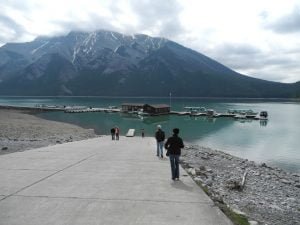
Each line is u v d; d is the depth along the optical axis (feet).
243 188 48.57
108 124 253.85
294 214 38.32
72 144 86.02
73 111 395.75
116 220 24.40
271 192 49.47
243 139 171.22
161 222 24.20
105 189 33.19
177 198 30.55
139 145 86.12
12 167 44.78
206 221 24.66
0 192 31.45
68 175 39.88
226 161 81.92
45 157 55.11
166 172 43.21
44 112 392.27
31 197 29.91
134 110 388.57
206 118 323.78
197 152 95.04
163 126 242.17
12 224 23.27
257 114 363.15
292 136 185.88
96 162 50.55
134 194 31.58
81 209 26.76
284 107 591.78
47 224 23.34
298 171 93.91
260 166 84.64
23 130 158.61
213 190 41.27
